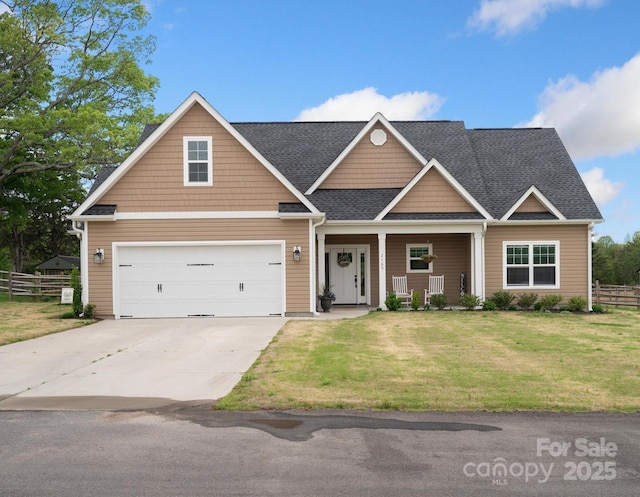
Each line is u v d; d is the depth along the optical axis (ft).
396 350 39.42
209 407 25.76
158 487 17.10
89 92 107.96
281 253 62.95
